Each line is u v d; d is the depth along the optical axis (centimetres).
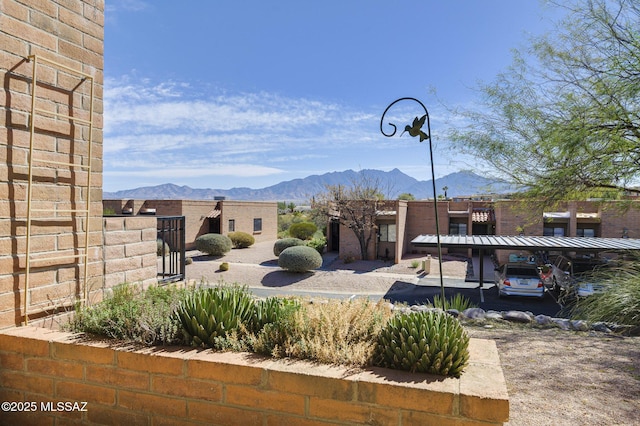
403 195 4803
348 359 218
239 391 210
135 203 2822
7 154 265
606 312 579
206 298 265
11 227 268
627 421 257
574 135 681
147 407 226
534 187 808
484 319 585
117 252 365
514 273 1511
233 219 3142
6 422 258
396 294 1673
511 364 377
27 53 277
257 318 268
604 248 1373
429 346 208
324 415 197
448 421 180
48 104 293
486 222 2609
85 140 325
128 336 254
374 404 190
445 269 2164
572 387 317
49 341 247
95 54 335
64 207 308
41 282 290
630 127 688
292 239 2545
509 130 807
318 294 1709
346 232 2473
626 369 359
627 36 684
